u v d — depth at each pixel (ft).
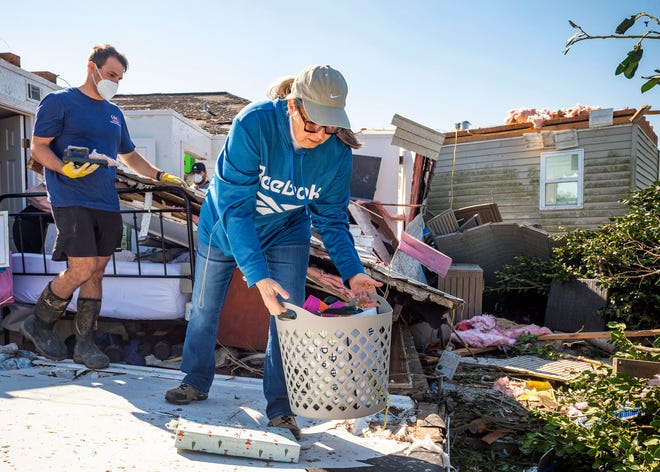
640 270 22.82
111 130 11.37
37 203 16.51
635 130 38.91
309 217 8.79
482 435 12.88
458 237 29.99
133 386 10.36
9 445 6.47
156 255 16.21
